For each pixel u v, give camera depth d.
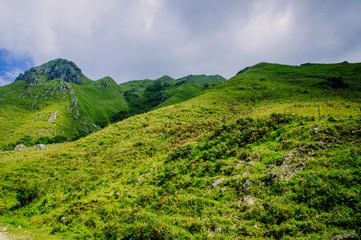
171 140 28.69
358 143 12.16
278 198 10.02
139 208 13.71
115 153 27.28
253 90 70.88
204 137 23.00
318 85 70.44
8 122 137.12
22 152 36.81
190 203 12.41
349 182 9.20
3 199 19.55
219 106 49.75
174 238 9.62
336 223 7.70
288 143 15.21
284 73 109.19
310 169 11.18
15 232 13.55
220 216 10.46
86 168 24.61
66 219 14.38
